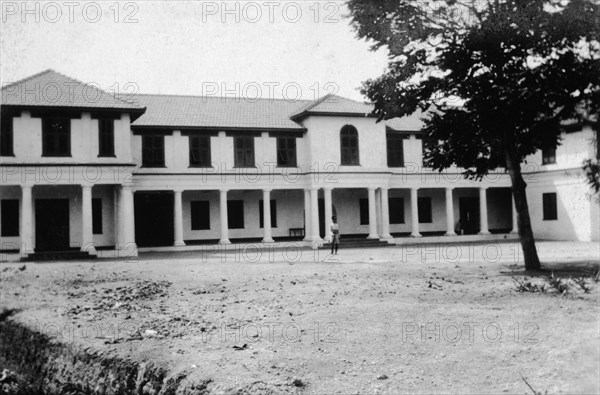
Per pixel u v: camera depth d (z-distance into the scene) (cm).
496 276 1599
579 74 1408
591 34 1350
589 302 1111
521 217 1692
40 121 2742
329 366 785
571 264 1769
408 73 1570
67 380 969
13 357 1120
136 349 941
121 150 2875
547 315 1004
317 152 3431
